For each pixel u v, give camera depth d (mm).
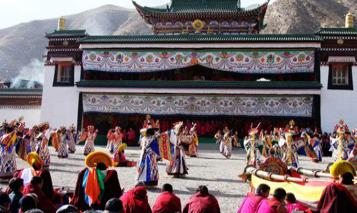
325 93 39219
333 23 140750
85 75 43062
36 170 10250
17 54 154000
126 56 42031
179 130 17953
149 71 41656
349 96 38938
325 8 153375
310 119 39812
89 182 9641
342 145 23734
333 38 39594
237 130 40719
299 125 40031
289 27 140875
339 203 7965
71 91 42781
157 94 41125
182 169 17688
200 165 23109
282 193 7945
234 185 15578
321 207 8195
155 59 41656
